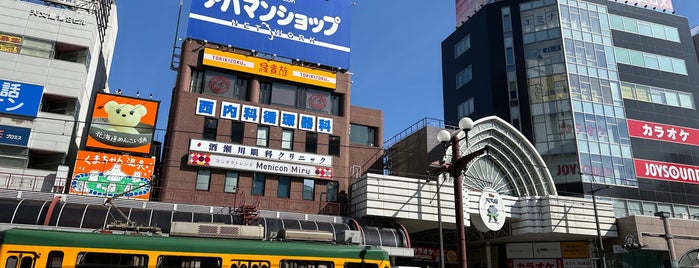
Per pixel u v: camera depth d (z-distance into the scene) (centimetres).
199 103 3192
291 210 3172
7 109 3061
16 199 2392
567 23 5072
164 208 2745
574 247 3734
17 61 3203
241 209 2839
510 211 3547
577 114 4675
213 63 3300
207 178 3080
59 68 3309
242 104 3294
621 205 4444
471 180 3609
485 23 5441
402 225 3231
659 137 4869
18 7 3328
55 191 2759
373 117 3931
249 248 1485
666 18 5522
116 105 3112
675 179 4747
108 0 4212
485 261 4084
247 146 3169
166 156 3031
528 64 5028
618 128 4753
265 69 3438
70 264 1288
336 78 3644
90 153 2886
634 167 4641
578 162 4472
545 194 3716
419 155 3650
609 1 5347
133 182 2908
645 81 5088
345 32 3828
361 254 1639
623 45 5175
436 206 3206
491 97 5050
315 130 3425
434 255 3762
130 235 1387
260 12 3578
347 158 3462
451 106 5825
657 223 3666
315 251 1572
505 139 3828
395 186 3155
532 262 3825
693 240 3750
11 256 1258
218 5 3466
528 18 5225
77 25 3466
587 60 4959
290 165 3231
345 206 3294
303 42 3641
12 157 3009
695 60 5431
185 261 1403
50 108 3306
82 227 2358
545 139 4675
